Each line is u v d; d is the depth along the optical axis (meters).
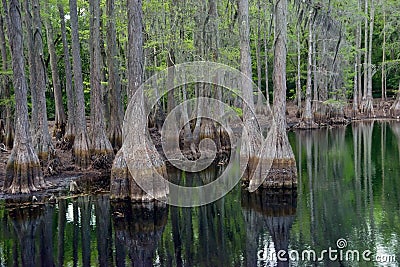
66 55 20.67
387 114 36.19
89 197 13.06
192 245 9.33
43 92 16.45
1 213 11.53
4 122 23.53
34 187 13.72
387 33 40.62
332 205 11.50
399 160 17.23
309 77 30.55
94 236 9.96
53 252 8.96
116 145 18.98
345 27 32.12
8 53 23.56
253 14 29.98
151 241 9.62
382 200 11.73
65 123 23.61
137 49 12.34
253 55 36.75
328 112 33.09
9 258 8.65
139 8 12.41
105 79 21.64
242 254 8.65
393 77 43.50
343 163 17.09
